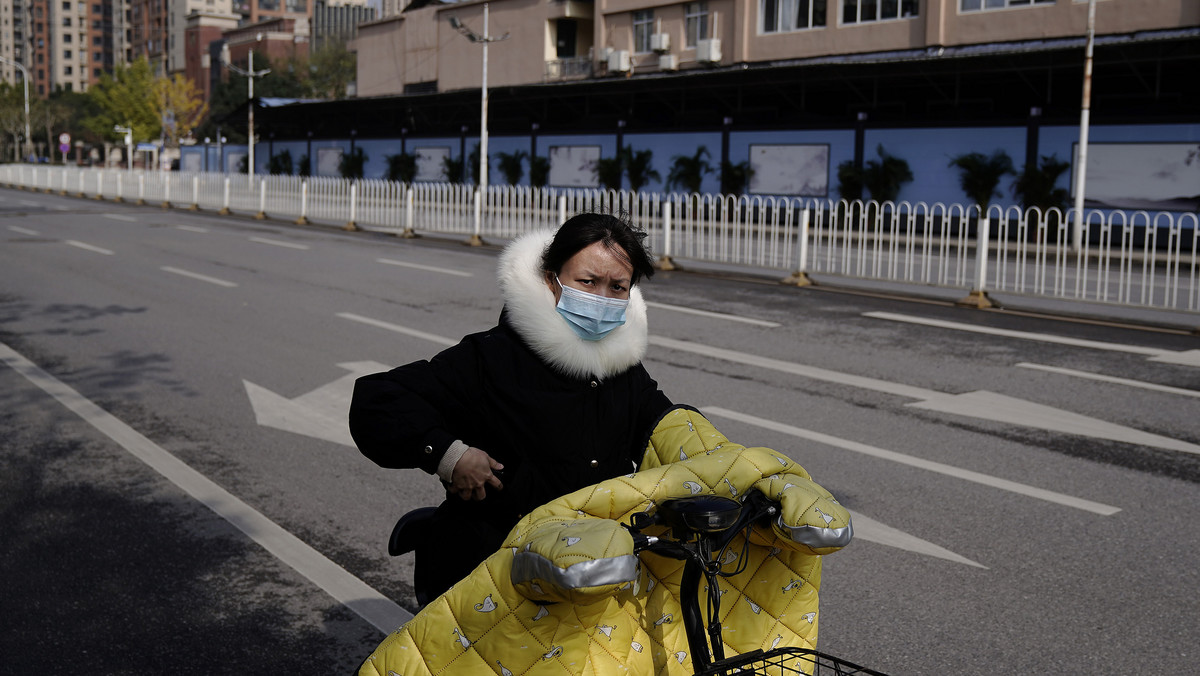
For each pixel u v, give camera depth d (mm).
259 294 12938
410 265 16406
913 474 5863
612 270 2320
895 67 27844
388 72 56812
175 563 4637
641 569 2211
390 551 2691
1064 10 28000
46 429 6852
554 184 40938
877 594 4285
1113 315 12203
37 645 3842
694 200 19781
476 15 49781
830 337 10320
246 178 30234
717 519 2018
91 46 178625
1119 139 25219
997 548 4773
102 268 15500
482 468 2234
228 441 6586
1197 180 24062
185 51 112938
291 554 4762
